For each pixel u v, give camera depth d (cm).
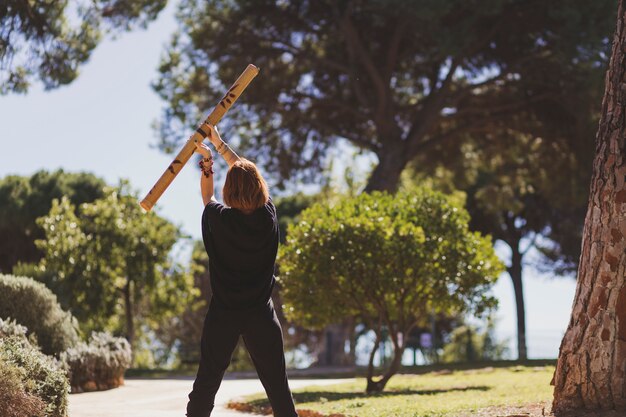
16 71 1627
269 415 969
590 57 2281
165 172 465
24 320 1189
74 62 1678
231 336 455
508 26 2455
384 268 1276
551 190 3088
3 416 622
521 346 3356
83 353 1276
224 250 453
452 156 3231
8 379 632
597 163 701
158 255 2620
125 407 1013
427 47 2566
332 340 3247
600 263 686
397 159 2694
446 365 2142
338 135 2848
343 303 1324
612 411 669
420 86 2950
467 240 1309
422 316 1348
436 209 1320
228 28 2598
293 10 2598
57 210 2619
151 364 3938
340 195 3503
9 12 1580
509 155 3125
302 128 2911
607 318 681
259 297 457
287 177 2948
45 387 691
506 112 2780
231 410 1059
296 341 3850
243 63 2658
